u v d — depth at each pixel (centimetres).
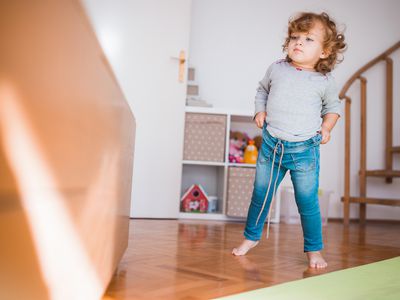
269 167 150
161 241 172
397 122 364
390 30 369
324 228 280
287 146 145
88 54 53
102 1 282
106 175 73
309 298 89
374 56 365
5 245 37
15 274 40
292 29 151
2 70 33
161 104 291
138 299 84
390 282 107
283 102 147
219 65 344
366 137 360
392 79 358
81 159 53
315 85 147
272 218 291
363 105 342
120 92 86
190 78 324
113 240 87
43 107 40
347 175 329
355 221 353
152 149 288
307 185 142
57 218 47
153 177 287
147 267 117
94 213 63
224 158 297
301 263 136
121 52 285
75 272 55
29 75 37
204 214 294
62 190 47
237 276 111
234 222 281
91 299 64
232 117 315
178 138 292
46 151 42
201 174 334
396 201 285
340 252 165
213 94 342
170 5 296
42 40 38
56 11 41
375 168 360
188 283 100
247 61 347
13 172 37
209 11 346
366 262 142
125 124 98
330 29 149
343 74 360
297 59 148
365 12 367
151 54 290
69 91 46
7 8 33
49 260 46
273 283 104
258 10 351
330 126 149
